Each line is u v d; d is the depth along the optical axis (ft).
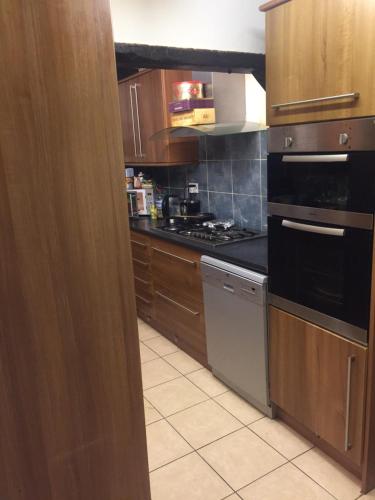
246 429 7.54
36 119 2.84
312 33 5.45
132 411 3.73
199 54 7.20
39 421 3.22
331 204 5.67
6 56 2.67
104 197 3.22
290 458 6.80
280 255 6.67
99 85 3.05
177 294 10.07
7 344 2.97
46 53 2.80
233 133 9.40
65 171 3.01
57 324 3.17
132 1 6.46
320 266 6.03
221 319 8.32
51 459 3.34
